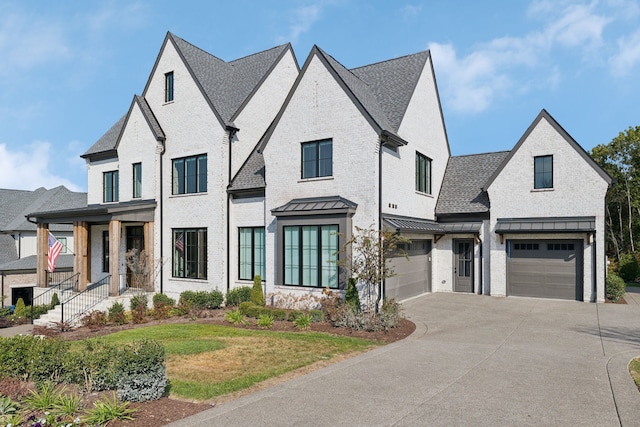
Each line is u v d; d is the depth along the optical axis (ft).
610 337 39.65
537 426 20.63
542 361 31.81
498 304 59.06
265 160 62.23
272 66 74.59
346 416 21.93
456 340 39.27
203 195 67.67
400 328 44.68
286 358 33.81
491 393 25.11
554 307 56.24
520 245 65.82
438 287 72.23
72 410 22.02
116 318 56.24
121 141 77.20
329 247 55.62
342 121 55.93
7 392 24.48
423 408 22.91
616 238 126.21
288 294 58.13
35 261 101.71
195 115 69.21
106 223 80.33
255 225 64.95
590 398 24.20
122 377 23.90
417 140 67.15
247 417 21.86
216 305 63.16
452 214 71.00
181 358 33.91
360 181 54.29
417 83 67.15
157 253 72.08
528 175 65.00
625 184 117.29
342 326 45.68
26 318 74.08
